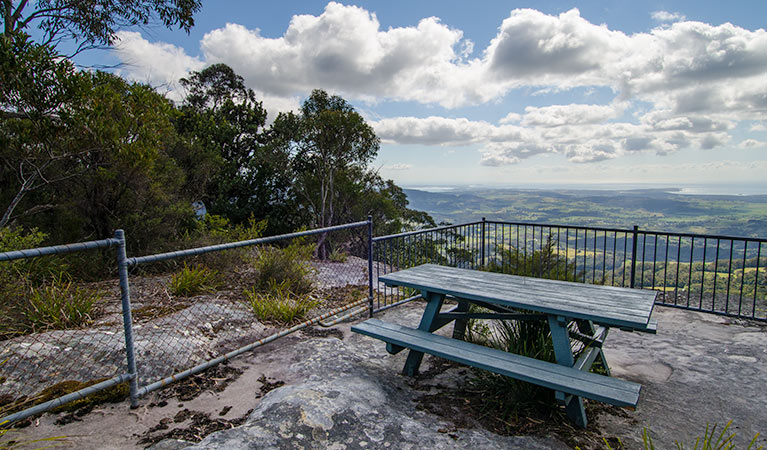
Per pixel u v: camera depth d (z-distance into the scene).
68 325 3.85
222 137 15.82
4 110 5.68
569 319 2.65
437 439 2.26
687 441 2.37
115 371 2.96
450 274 3.71
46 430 2.26
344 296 6.24
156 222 8.17
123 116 6.87
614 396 2.07
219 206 14.96
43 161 6.66
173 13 9.09
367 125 14.28
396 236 5.01
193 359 3.32
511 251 6.43
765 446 2.34
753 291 4.89
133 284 6.06
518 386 2.71
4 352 2.99
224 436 2.10
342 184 15.12
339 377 3.02
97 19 8.69
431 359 3.51
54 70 5.75
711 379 3.20
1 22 7.57
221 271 6.87
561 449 2.23
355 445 2.15
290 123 15.23
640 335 4.21
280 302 4.80
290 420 2.27
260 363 3.32
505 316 3.17
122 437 2.22
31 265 5.23
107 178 7.22
